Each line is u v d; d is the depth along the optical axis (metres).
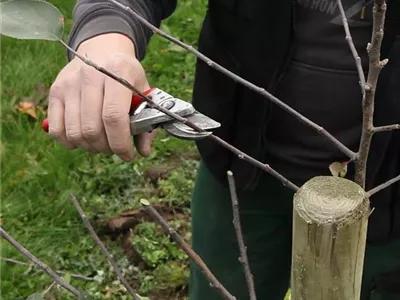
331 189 0.73
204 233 1.62
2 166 2.87
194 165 2.97
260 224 1.55
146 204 0.79
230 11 1.32
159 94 0.94
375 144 1.29
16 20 0.73
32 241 2.58
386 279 1.50
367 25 1.23
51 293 2.35
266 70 1.33
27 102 3.23
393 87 1.24
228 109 1.39
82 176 2.87
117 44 1.03
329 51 1.28
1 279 2.40
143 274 2.52
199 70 1.43
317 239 0.71
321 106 1.32
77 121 0.94
